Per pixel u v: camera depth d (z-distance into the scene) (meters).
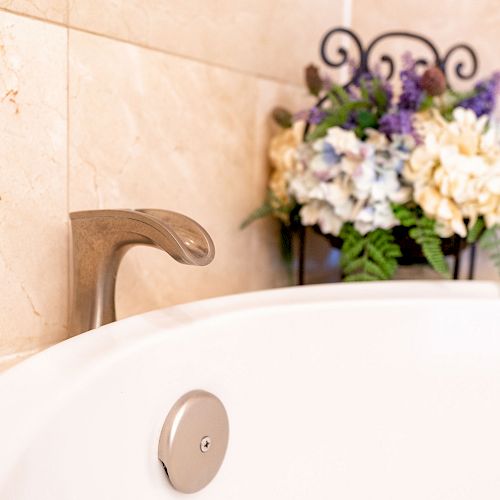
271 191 0.97
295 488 0.65
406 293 0.76
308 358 0.66
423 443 0.73
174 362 0.51
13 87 0.56
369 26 1.22
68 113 0.63
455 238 0.89
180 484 0.51
